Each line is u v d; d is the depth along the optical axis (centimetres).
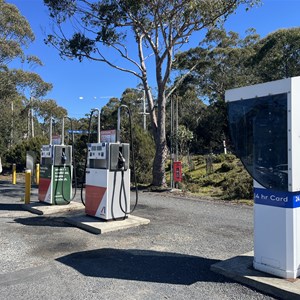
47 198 1007
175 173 1504
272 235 448
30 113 3753
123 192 796
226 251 586
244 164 479
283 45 3111
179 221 830
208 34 2033
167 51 1472
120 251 590
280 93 438
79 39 1464
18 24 2481
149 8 1365
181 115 4606
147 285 445
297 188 432
